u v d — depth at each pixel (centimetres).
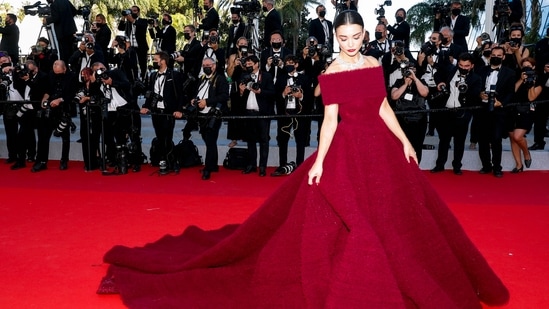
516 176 711
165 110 735
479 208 543
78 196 603
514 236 452
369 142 290
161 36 1077
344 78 291
